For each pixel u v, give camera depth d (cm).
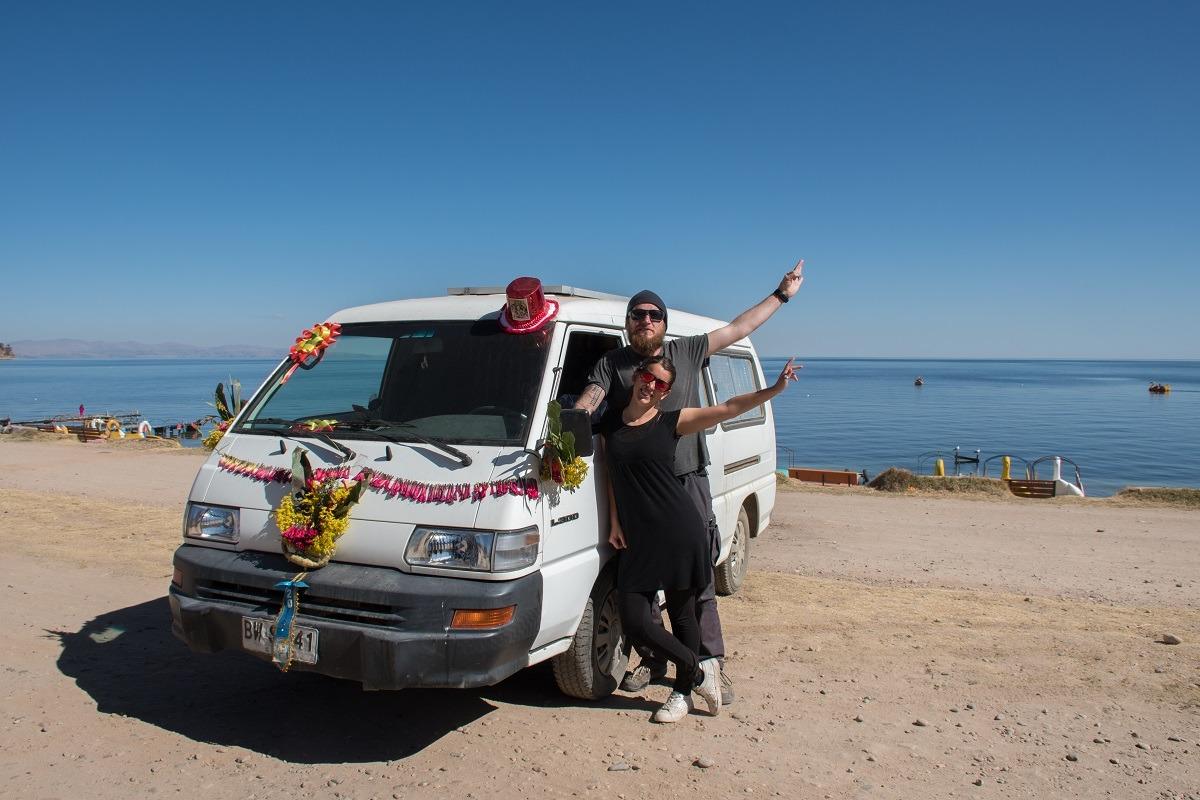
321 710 463
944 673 548
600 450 472
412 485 405
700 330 636
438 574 388
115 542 927
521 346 462
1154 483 3406
